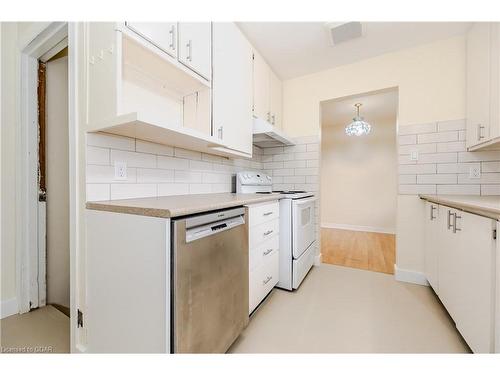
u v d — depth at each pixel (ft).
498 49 4.82
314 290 6.66
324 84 8.68
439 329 4.80
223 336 3.74
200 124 5.39
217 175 7.17
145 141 4.78
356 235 13.98
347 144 16.07
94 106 3.62
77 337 3.89
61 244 6.04
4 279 5.21
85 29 3.76
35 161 5.51
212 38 5.27
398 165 7.36
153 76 4.93
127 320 3.21
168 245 2.84
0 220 5.15
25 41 5.03
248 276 4.61
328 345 4.32
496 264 3.19
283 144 9.36
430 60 6.98
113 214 3.34
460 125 6.60
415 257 7.11
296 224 6.57
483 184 6.35
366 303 5.90
